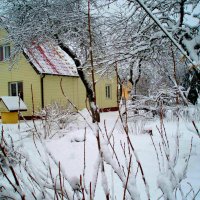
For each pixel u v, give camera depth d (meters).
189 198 2.78
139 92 12.88
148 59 6.93
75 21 9.60
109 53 6.46
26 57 14.50
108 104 21.50
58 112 8.64
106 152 1.55
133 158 4.61
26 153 1.77
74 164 4.43
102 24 7.01
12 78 16.61
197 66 2.18
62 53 18.39
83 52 10.91
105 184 1.41
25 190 1.72
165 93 4.95
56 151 5.46
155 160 4.45
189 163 4.10
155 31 6.14
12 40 11.54
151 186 3.25
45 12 9.88
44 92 15.61
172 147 5.40
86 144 5.96
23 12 10.82
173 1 5.53
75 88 17.89
